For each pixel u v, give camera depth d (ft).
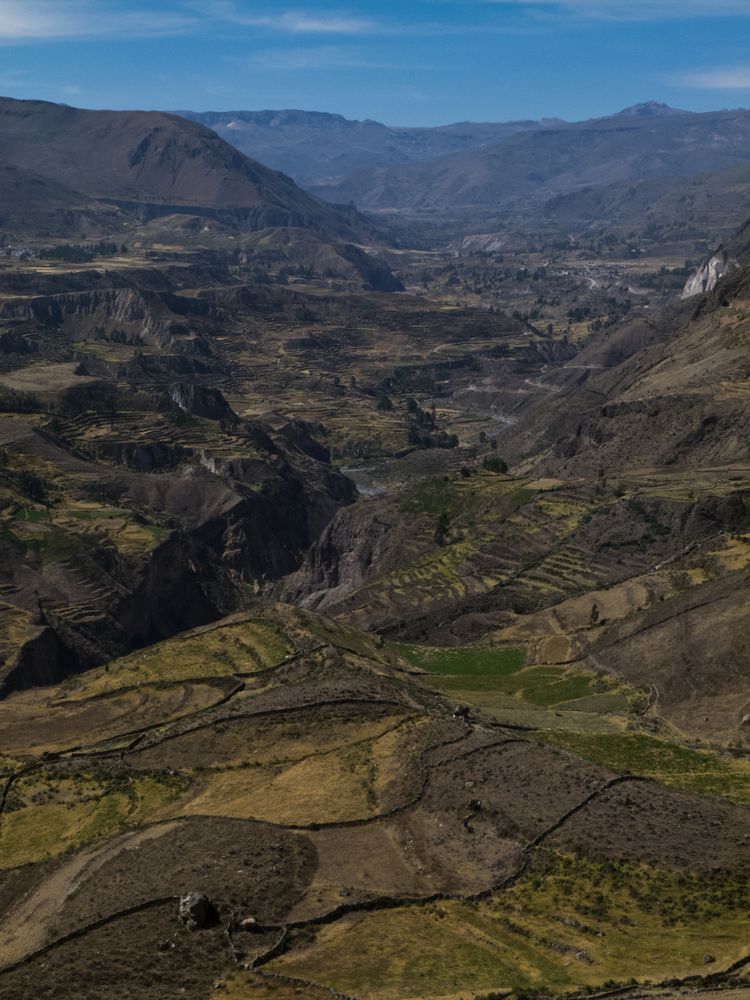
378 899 307.17
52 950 293.64
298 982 270.87
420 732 414.62
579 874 315.37
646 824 335.06
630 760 401.49
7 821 382.83
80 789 401.70
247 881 317.22
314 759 403.13
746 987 255.09
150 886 320.70
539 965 274.77
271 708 446.19
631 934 286.46
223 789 388.78
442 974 271.90
